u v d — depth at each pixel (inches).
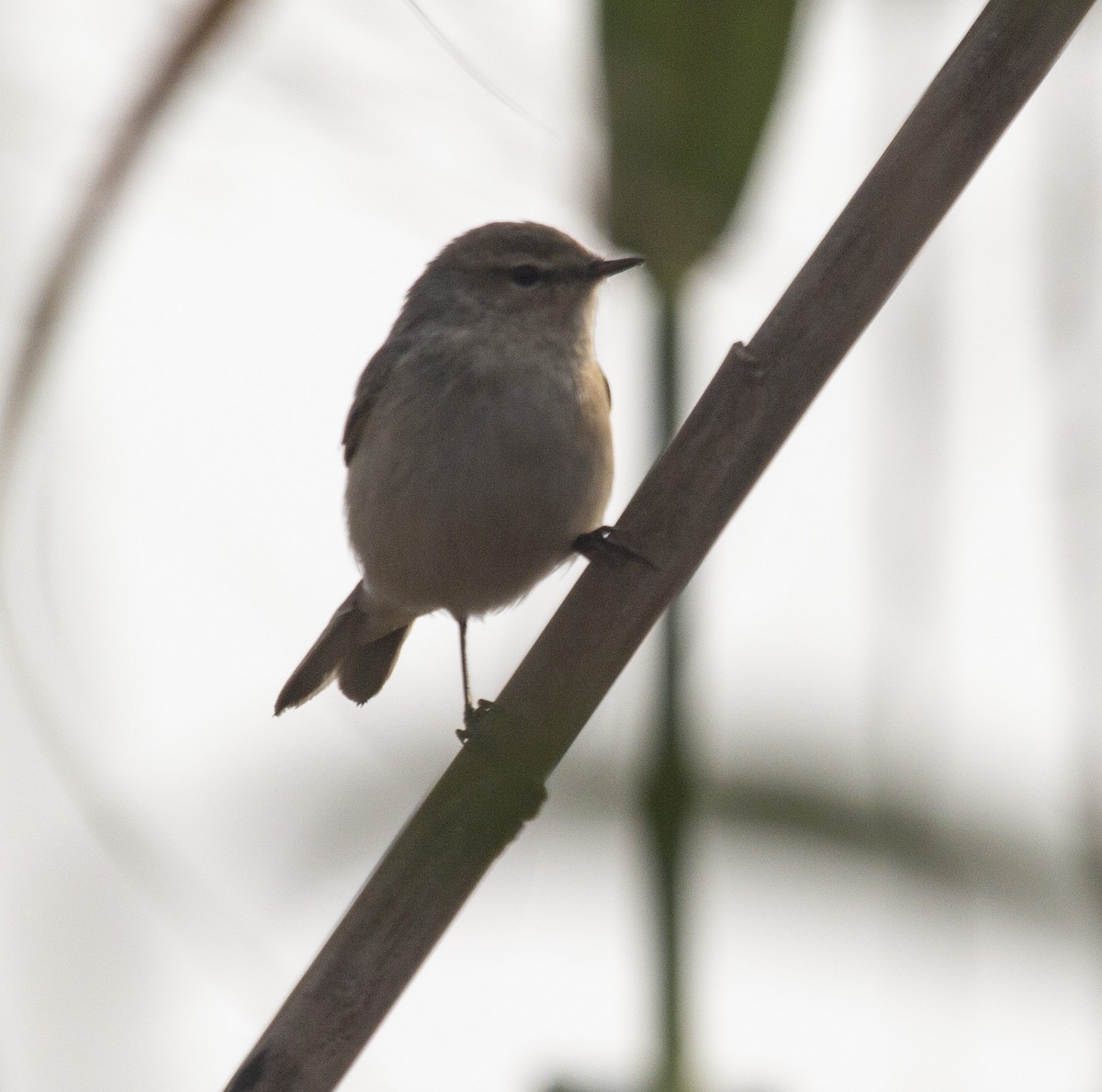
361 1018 80.6
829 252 81.0
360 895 82.4
